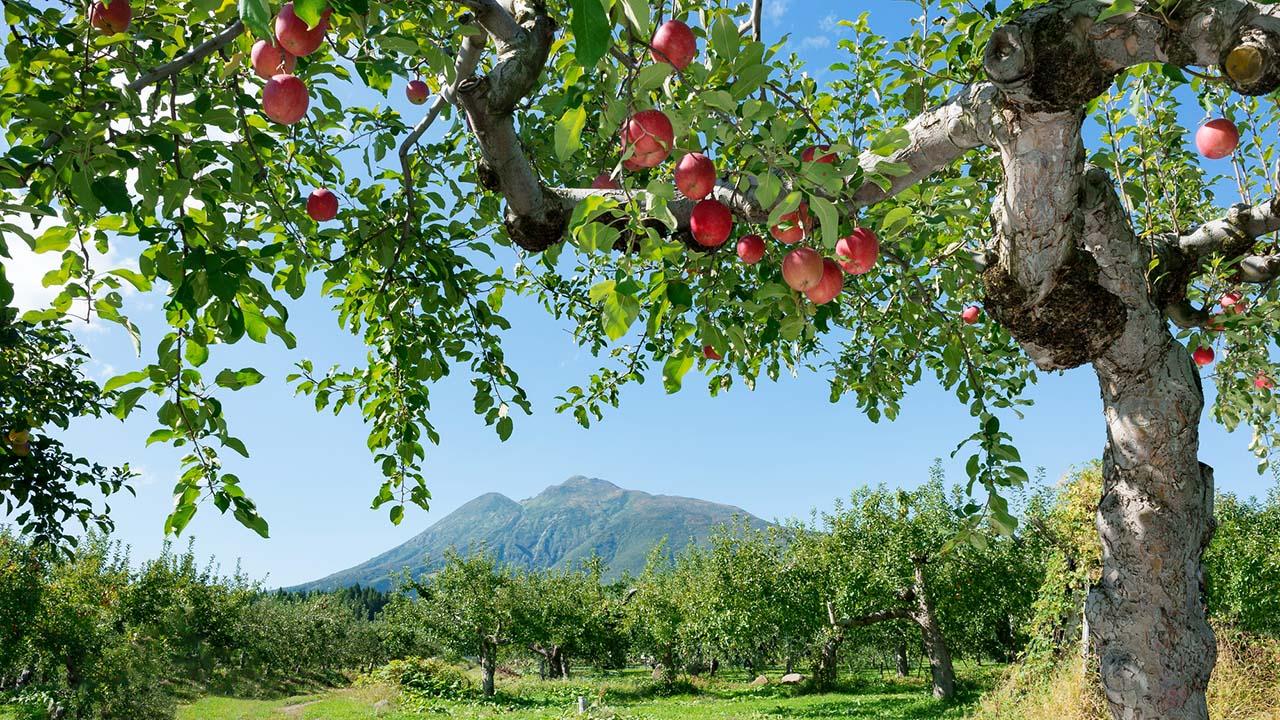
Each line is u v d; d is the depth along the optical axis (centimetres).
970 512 284
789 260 194
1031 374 573
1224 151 283
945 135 232
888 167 178
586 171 273
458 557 2945
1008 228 259
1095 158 406
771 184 155
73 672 1379
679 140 169
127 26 219
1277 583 1510
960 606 1856
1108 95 436
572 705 2130
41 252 217
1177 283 385
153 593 1998
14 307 517
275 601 3750
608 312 175
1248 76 181
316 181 367
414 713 1997
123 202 179
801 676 2575
